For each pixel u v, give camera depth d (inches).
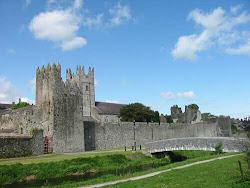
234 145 1498.5
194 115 5620.1
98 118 4178.2
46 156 1785.2
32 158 1662.2
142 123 3193.9
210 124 4653.1
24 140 1770.4
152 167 1775.3
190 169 1070.4
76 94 2332.7
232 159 1214.3
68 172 1502.2
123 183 901.2
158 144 2135.8
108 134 2731.3
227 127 5014.8
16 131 2306.8
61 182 1304.1
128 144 2942.9
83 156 1796.3
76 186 980.6
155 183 844.0
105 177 1242.6
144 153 2182.6
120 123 2896.2
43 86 2290.8
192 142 1881.2
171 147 2033.7
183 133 3900.1
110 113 4350.4
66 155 1863.9
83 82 4564.5
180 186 767.7
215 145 1729.8
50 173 1439.5
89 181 1058.7
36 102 2340.1
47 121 2181.3
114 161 1843.0
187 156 2346.2
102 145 2645.2
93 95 4665.4
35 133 1849.2
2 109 4232.3
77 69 4606.3
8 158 1651.1
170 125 3654.0
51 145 2073.1
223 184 746.8
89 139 2518.5
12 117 2469.2
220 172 918.4
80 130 2299.5
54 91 2170.3
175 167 1237.1
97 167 1660.9
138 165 1860.2
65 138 2172.7
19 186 1216.2
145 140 3181.6
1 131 2285.9
